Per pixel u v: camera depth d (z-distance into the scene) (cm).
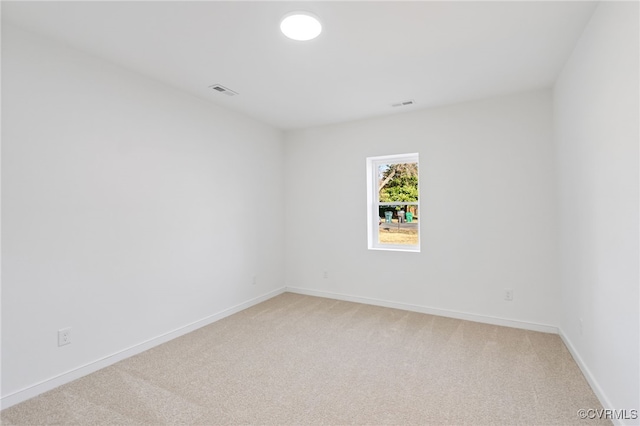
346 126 409
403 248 393
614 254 168
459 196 340
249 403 194
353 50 227
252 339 291
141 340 266
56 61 215
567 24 196
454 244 344
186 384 215
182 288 304
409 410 186
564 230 267
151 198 276
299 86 293
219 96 318
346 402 194
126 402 195
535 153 305
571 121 238
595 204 192
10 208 194
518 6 178
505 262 319
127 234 257
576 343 241
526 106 309
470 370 231
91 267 233
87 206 231
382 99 326
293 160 451
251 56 236
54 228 213
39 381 204
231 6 177
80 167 227
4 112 191
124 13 183
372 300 395
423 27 198
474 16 187
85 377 225
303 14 182
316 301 411
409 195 390
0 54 190
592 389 203
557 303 297
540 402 191
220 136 347
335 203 420
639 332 143
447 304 349
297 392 205
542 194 302
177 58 239
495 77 275
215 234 341
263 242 415
